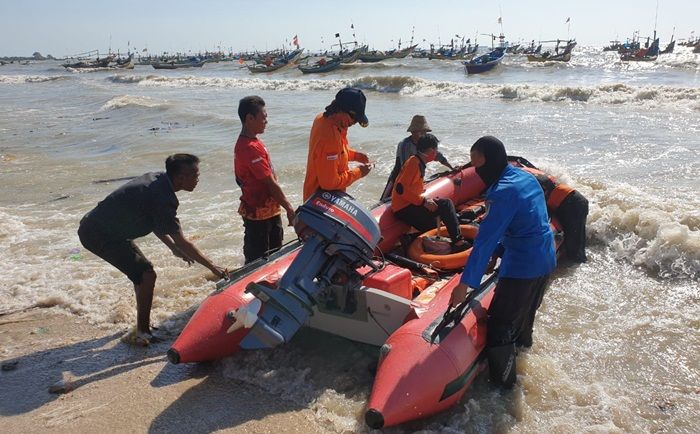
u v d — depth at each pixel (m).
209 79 38.81
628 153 10.82
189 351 3.96
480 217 5.75
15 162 12.80
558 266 5.95
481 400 3.63
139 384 3.97
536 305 4.00
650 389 3.77
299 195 8.89
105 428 3.50
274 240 5.10
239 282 4.36
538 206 3.47
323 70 49.19
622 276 5.67
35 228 7.83
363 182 9.31
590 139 12.40
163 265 6.31
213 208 8.56
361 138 12.98
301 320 3.59
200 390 3.87
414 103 21.20
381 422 3.16
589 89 20.16
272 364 4.14
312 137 4.18
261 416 3.54
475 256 3.30
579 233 5.96
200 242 7.03
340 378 3.89
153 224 4.29
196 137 14.80
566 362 4.11
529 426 3.38
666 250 5.81
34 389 3.97
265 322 3.48
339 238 3.79
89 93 32.78
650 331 4.53
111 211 4.18
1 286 5.76
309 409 3.60
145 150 13.44
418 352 3.39
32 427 3.54
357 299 4.00
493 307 3.68
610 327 4.61
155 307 5.18
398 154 6.08
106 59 92.12
